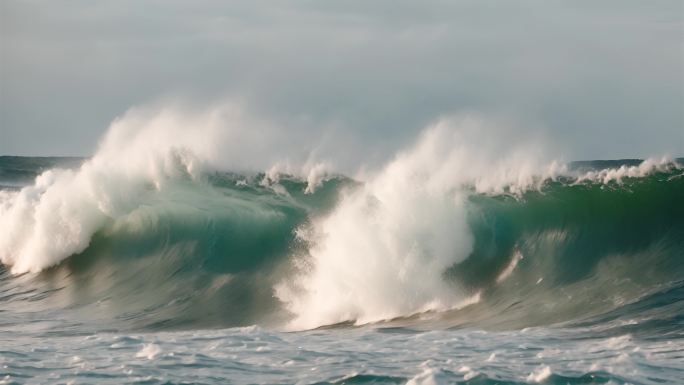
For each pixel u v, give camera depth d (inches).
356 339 2087.8
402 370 1684.3
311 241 3245.6
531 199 3004.4
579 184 2984.7
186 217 3631.9
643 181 2903.5
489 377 1572.3
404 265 2758.4
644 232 2785.4
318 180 3735.2
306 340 2063.2
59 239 3794.3
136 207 3764.8
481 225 2920.8
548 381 1549.0
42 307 3186.5
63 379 1651.1
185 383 1620.3
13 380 1642.5
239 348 1943.9
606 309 2317.9
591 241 2829.7
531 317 2373.3
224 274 3304.6
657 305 2268.7
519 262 2851.9
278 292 3009.4
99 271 3646.7
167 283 3373.5
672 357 1718.8
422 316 2573.8
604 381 1537.9
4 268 3895.2
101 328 2748.5
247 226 3476.9
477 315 2490.2
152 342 2028.8
